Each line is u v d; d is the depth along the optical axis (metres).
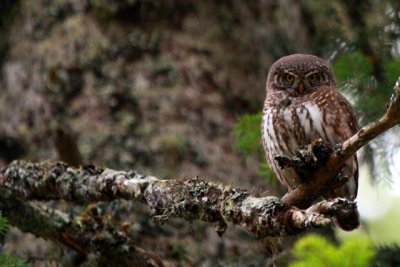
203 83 11.81
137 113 11.48
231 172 11.32
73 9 12.29
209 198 6.92
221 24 12.29
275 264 8.20
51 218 9.12
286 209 6.25
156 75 11.75
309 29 13.38
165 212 7.22
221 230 6.85
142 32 12.01
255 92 12.11
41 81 12.00
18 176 8.96
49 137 11.69
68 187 8.52
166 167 11.10
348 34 12.10
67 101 11.75
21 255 10.33
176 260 10.21
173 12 12.16
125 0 12.12
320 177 6.72
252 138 10.55
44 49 12.17
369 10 12.25
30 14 12.56
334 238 10.34
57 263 9.81
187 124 11.47
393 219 14.65
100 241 8.95
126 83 11.68
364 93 10.13
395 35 11.65
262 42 12.52
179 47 11.97
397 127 10.60
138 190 7.67
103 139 11.28
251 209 6.48
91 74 11.80
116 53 11.89
